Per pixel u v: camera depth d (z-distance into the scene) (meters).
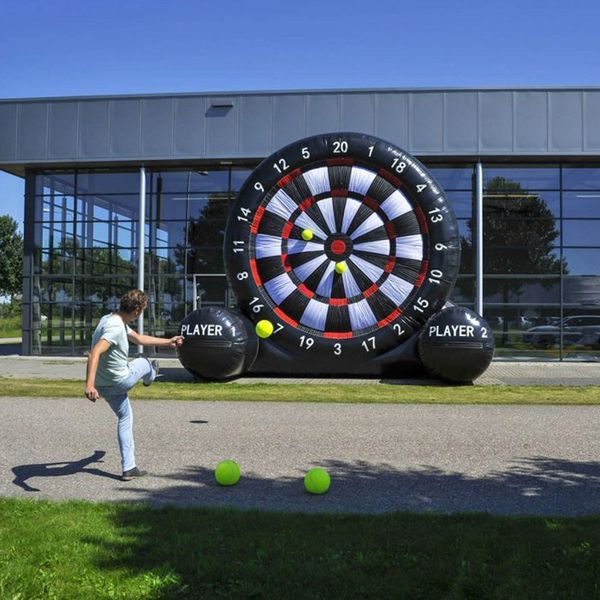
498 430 8.57
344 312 13.65
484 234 21.45
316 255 13.89
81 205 22.81
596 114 19.92
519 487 5.93
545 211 21.39
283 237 14.02
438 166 21.41
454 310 13.05
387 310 13.65
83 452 7.22
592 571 3.79
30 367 18.55
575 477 6.29
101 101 21.30
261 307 13.83
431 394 11.65
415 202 13.75
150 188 22.42
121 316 5.91
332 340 13.59
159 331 22.22
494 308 21.38
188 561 3.88
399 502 5.45
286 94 20.53
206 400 10.95
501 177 21.47
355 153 13.86
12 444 7.61
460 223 21.38
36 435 8.10
